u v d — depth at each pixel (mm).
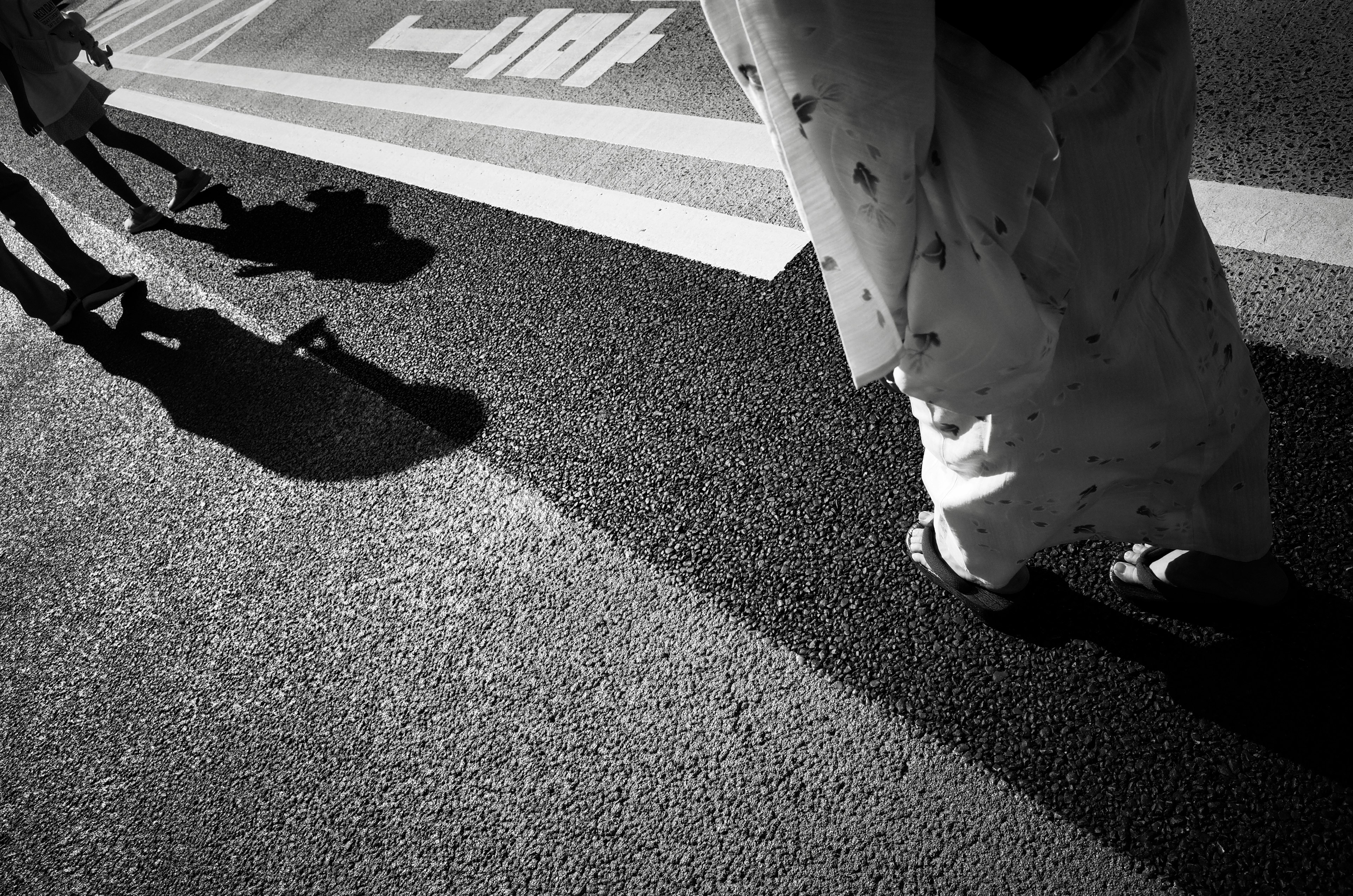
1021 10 1002
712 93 3992
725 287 3059
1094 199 1133
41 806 2496
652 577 2367
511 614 2434
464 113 4738
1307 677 1727
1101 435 1357
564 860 1960
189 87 6594
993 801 1757
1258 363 2225
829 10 902
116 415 3682
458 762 2189
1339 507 1922
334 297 3840
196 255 4484
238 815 2289
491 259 3654
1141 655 1845
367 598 2629
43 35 4090
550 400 2975
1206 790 1657
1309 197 2500
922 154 1006
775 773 1929
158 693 2639
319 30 6574
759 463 2510
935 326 1132
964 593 1952
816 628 2119
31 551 3256
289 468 3139
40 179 5973
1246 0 3188
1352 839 1538
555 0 5410
